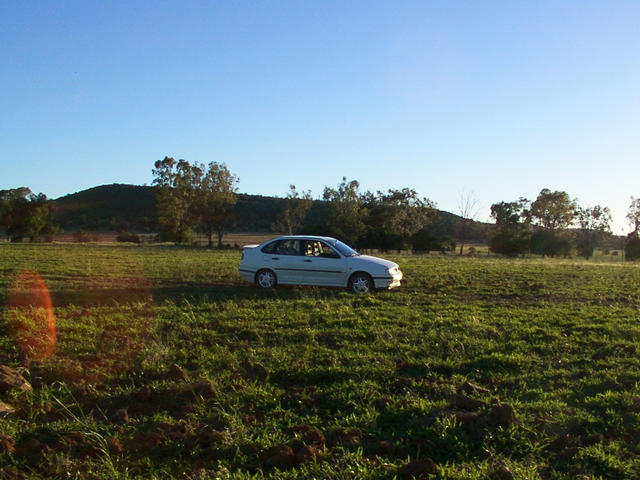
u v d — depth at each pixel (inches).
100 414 226.4
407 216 2984.7
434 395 249.4
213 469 182.1
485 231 3452.3
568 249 2511.1
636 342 350.3
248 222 4128.9
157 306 461.4
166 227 2549.2
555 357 315.9
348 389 255.4
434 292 599.5
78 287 597.0
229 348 324.5
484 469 178.7
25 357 293.0
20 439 199.9
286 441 200.8
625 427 214.2
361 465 182.7
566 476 178.1
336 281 576.1
